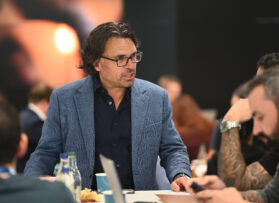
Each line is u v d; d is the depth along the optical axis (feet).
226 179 12.91
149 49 38.37
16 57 35.45
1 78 35.17
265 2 40.78
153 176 14.76
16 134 8.82
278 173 10.96
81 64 15.56
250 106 10.30
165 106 15.24
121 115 14.87
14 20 35.27
